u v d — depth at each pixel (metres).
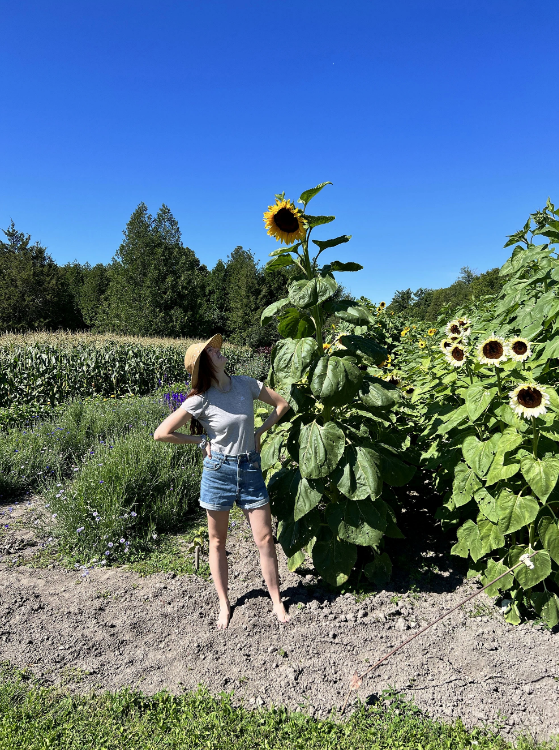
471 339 3.66
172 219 38.41
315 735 2.11
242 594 3.21
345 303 2.95
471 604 2.98
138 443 5.30
